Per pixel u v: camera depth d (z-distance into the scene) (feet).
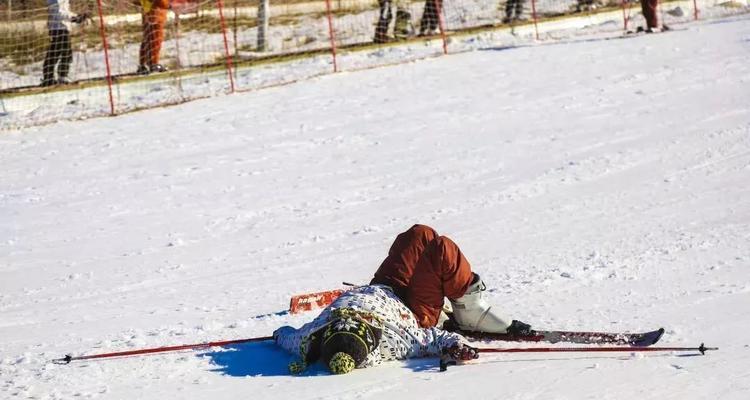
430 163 158.92
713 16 299.17
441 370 66.64
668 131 169.07
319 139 177.88
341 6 312.50
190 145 178.19
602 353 70.13
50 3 216.54
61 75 219.20
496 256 108.47
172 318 90.27
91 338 84.12
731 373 64.90
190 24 279.49
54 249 125.29
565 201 133.90
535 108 191.72
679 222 119.44
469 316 72.02
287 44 274.36
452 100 201.98
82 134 190.19
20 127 196.34
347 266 109.60
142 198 148.05
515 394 62.18
